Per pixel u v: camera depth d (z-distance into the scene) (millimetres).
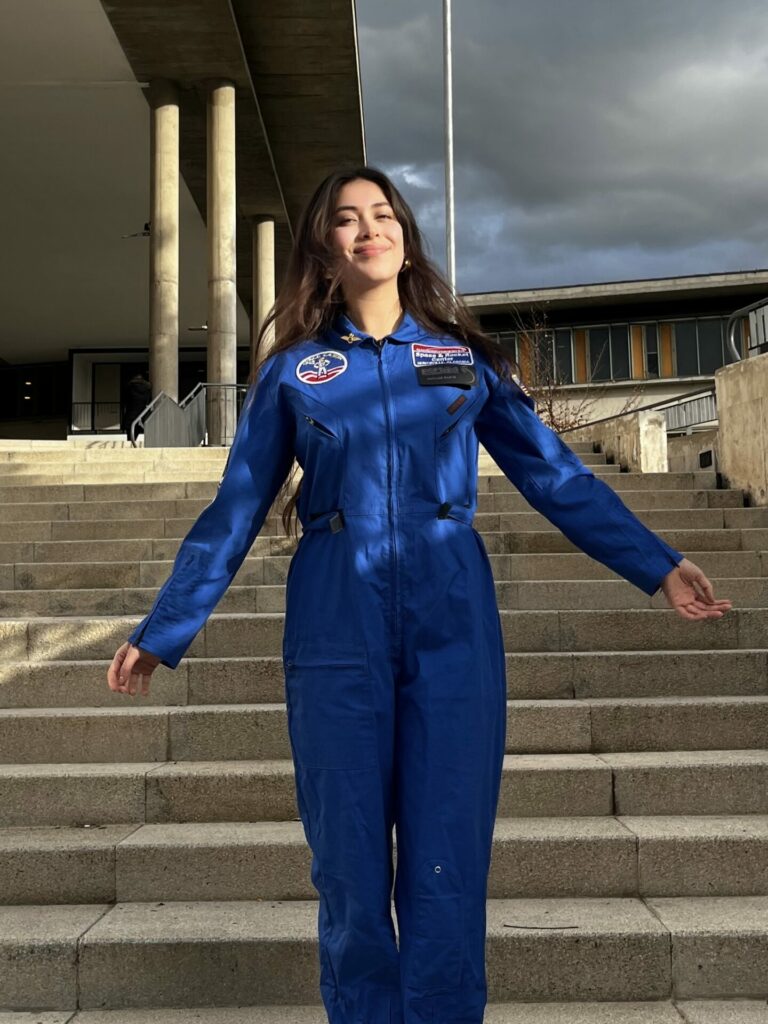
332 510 2008
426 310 2197
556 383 34438
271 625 4570
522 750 3771
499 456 2219
